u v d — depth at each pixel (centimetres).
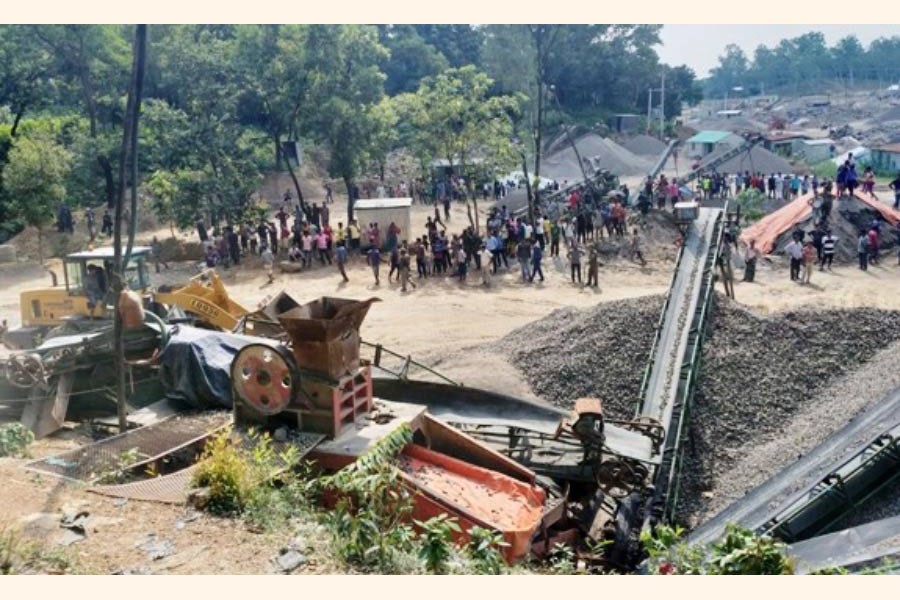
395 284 3162
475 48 10931
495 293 2995
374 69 4316
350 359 1195
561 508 1220
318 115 4172
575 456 1453
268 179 5859
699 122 12400
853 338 2170
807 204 3691
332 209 5456
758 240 3697
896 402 1683
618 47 10819
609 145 6375
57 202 3956
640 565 1123
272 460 1074
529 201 3900
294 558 813
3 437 1220
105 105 5528
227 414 1302
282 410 1156
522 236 3459
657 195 4288
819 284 3070
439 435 1280
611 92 10794
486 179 4062
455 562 819
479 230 4206
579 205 3866
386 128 4375
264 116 5819
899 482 1384
